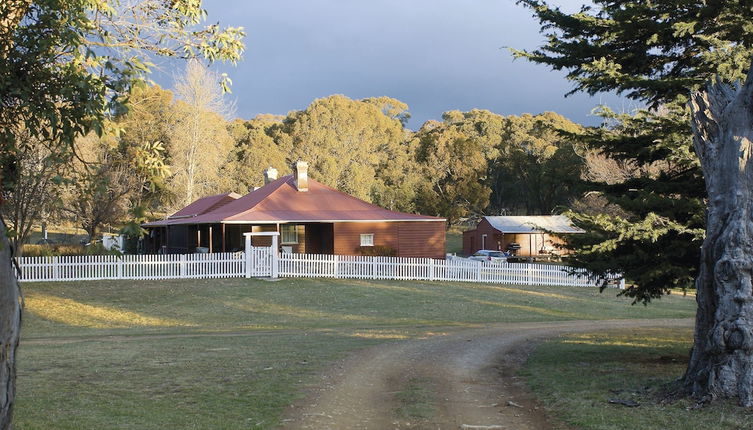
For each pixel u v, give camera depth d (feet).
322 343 57.57
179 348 52.85
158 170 23.31
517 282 123.44
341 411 31.58
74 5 22.62
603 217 43.65
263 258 114.21
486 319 86.74
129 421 28.37
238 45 27.45
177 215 167.02
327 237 136.56
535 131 315.17
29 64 21.62
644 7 47.06
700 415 27.84
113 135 22.65
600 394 33.81
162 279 108.88
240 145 282.15
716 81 34.01
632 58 51.55
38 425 27.12
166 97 190.70
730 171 31.24
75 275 104.32
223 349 52.42
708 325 31.65
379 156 313.94
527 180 270.67
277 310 89.97
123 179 122.52
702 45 48.34
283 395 34.63
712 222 31.73
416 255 140.15
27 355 47.88
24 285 99.40
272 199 136.98
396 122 337.72
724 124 32.24
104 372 40.52
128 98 21.66
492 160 312.29
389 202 261.44
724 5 44.24
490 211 314.76
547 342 60.18
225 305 92.17
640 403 31.22
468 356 51.03
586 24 50.72
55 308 86.22
